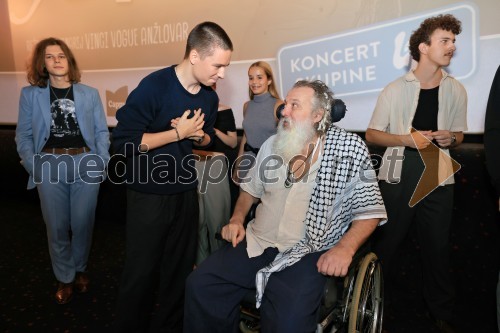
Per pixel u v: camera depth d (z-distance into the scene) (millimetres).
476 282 2572
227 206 2611
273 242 1781
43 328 2287
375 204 1690
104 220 4094
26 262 3170
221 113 2684
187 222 1948
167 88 1681
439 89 2090
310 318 1559
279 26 2832
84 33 3652
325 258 1597
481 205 2486
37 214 4301
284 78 2873
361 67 2604
